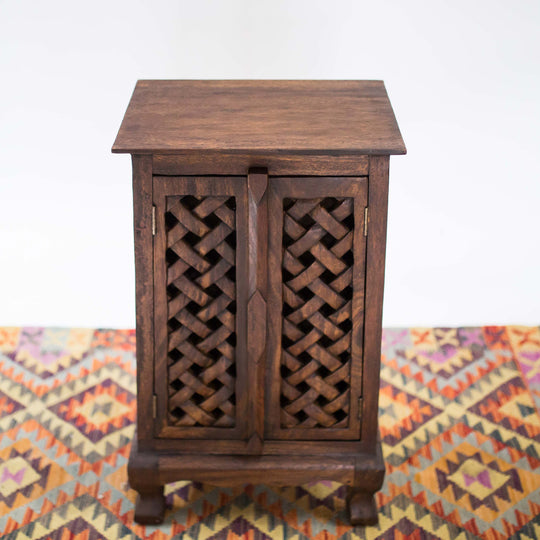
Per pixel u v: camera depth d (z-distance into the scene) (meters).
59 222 2.53
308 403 1.93
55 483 2.14
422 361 2.57
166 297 1.82
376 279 1.80
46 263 2.60
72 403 2.39
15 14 2.25
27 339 2.62
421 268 2.62
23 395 2.41
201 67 2.37
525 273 2.63
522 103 2.39
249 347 1.84
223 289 1.81
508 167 2.47
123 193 2.50
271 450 1.98
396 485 2.15
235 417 1.94
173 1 2.27
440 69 2.35
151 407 1.93
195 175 1.70
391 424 2.34
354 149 1.67
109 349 2.60
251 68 2.38
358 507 2.04
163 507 2.05
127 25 2.29
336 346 1.87
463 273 2.63
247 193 1.71
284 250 1.78
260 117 1.81
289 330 1.86
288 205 1.75
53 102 2.36
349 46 2.34
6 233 2.54
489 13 2.28
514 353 2.60
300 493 2.14
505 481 2.16
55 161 2.44
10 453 2.22
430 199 2.52
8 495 2.10
